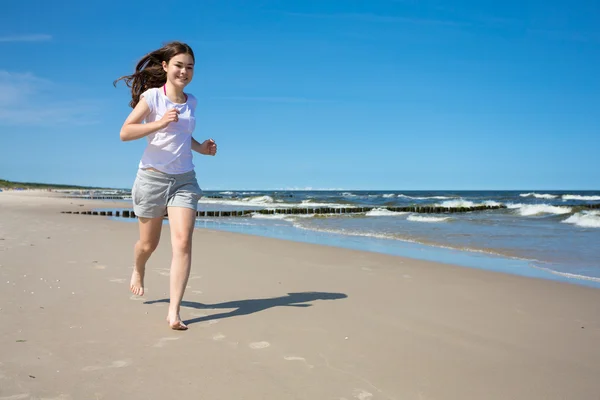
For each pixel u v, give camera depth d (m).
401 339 3.14
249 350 2.87
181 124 3.37
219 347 2.90
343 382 2.44
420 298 4.31
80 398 2.17
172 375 2.47
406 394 2.32
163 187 3.37
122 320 3.40
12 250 6.43
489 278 5.32
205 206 30.27
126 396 2.21
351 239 9.60
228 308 3.85
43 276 4.77
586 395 2.36
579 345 3.09
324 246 7.86
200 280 5.01
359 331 3.29
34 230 9.27
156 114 3.36
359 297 4.32
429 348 2.98
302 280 5.07
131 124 3.21
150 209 3.43
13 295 3.98
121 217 16.52
